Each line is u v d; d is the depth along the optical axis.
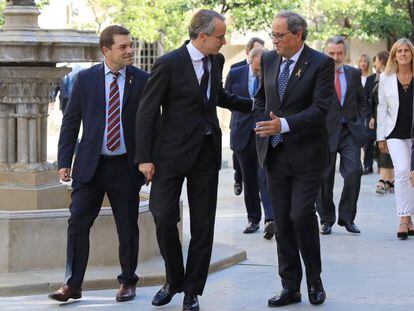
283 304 7.76
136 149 7.36
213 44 7.29
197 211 7.46
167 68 7.30
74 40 9.45
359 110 11.27
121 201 7.84
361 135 11.19
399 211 10.89
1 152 9.93
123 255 7.91
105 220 8.66
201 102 7.35
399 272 9.10
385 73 10.92
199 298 8.05
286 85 7.52
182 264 7.62
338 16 27.36
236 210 13.30
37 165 9.88
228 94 7.85
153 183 7.43
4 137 9.91
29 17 9.59
